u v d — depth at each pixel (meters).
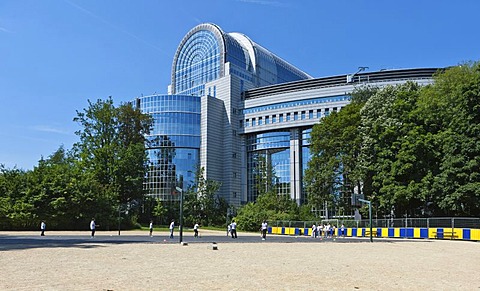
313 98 102.00
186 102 109.62
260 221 72.38
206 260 19.62
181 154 106.81
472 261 20.89
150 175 105.44
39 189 63.16
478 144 44.91
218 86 115.00
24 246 28.14
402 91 56.94
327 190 64.00
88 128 78.50
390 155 52.38
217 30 118.56
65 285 11.62
